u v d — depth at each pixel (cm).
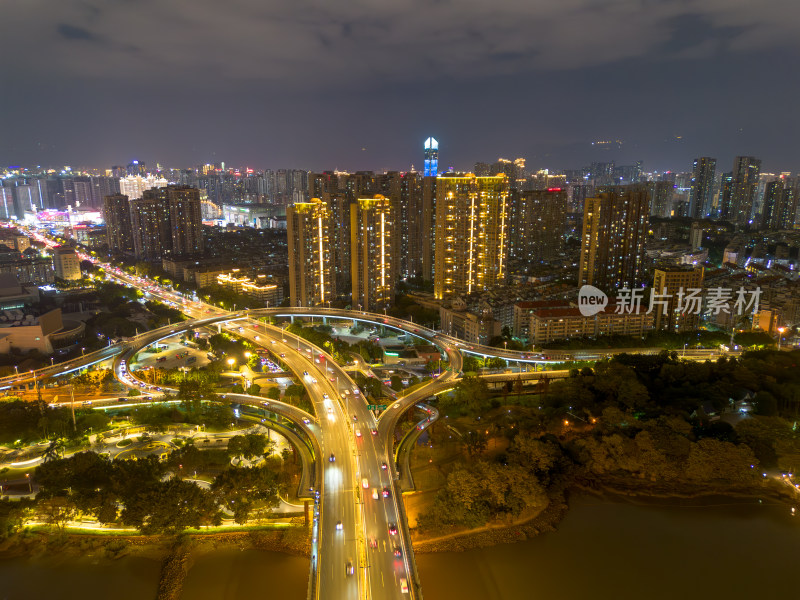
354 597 19438
